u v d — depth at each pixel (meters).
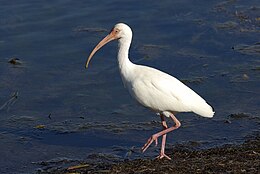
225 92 16.62
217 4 21.80
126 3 21.80
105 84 17.27
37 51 18.98
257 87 16.77
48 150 14.22
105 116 15.73
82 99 16.55
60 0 21.98
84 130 15.05
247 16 20.89
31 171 13.34
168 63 18.27
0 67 18.12
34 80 17.52
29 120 15.60
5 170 13.43
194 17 20.88
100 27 20.33
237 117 15.35
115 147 14.25
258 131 14.66
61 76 17.73
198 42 19.41
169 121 15.36
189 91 13.40
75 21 20.64
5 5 21.59
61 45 19.31
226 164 12.12
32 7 21.45
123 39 13.78
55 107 16.22
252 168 11.80
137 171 12.20
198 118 15.40
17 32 19.98
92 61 18.42
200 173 11.74
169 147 14.05
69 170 13.12
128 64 13.76
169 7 21.55
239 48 18.97
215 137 14.49
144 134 14.82
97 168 13.09
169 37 19.75
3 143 14.54
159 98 13.29
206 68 17.91
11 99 16.58
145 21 20.69
